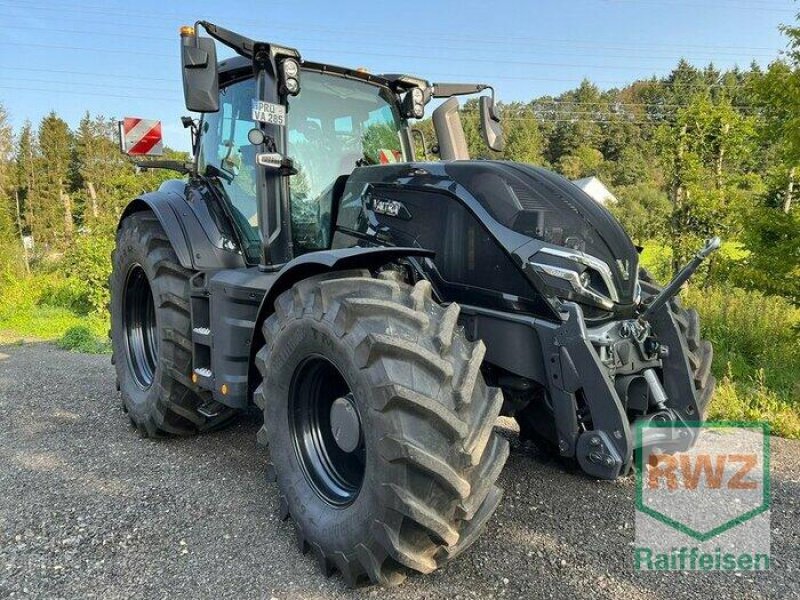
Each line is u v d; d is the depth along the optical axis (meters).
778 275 6.36
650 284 3.41
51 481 3.37
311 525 2.49
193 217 3.81
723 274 6.79
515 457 3.64
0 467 3.58
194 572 2.47
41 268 19.02
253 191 3.69
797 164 6.34
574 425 2.54
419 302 2.33
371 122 3.98
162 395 3.78
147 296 4.43
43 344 9.23
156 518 2.92
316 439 2.75
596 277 2.66
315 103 3.73
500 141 4.23
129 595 2.31
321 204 3.65
